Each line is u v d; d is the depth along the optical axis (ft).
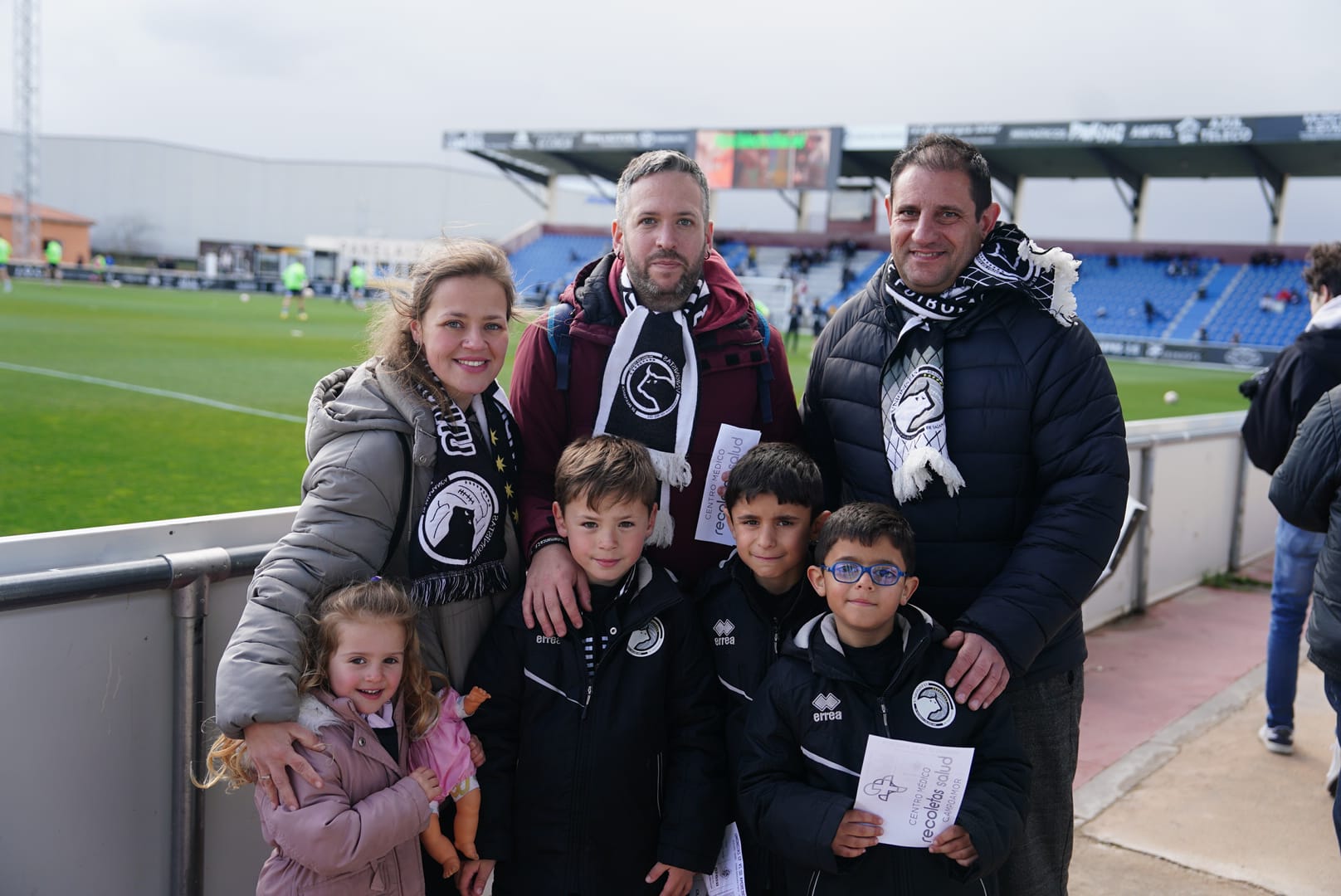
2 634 5.02
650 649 6.20
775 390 7.25
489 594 6.19
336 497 5.45
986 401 6.32
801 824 5.59
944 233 6.21
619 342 6.85
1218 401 57.98
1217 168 107.14
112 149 261.03
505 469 6.26
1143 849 9.13
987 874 5.67
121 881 5.68
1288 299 100.83
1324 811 9.90
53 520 18.65
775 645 6.42
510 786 6.12
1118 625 15.98
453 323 5.67
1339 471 7.05
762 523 6.19
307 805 4.98
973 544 6.47
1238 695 12.96
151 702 5.71
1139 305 109.09
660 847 6.12
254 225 285.23
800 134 117.80
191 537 5.97
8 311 78.23
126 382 41.09
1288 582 10.96
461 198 286.87
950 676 5.74
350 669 5.26
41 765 5.25
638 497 5.97
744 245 137.28
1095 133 99.50
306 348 61.72
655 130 125.59
